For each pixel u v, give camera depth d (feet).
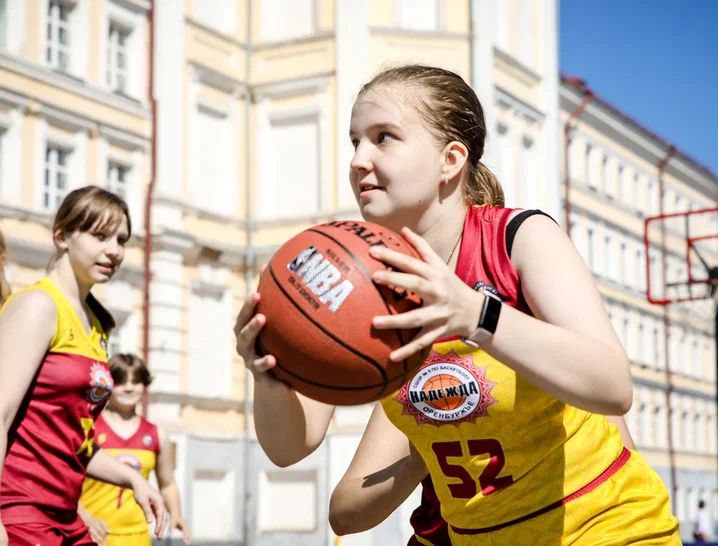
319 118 82.02
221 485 78.28
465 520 9.60
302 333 7.76
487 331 7.39
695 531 105.50
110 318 14.94
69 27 69.97
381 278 7.32
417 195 8.68
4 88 63.98
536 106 92.22
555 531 9.25
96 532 17.15
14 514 13.33
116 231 14.61
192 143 78.74
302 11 84.17
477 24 82.53
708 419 149.18
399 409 9.34
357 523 10.96
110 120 71.41
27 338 13.32
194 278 77.56
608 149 126.41
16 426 13.47
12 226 63.57
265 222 82.53
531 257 8.38
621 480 9.37
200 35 79.77
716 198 159.94
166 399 73.46
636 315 129.29
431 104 8.70
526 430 9.04
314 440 9.56
